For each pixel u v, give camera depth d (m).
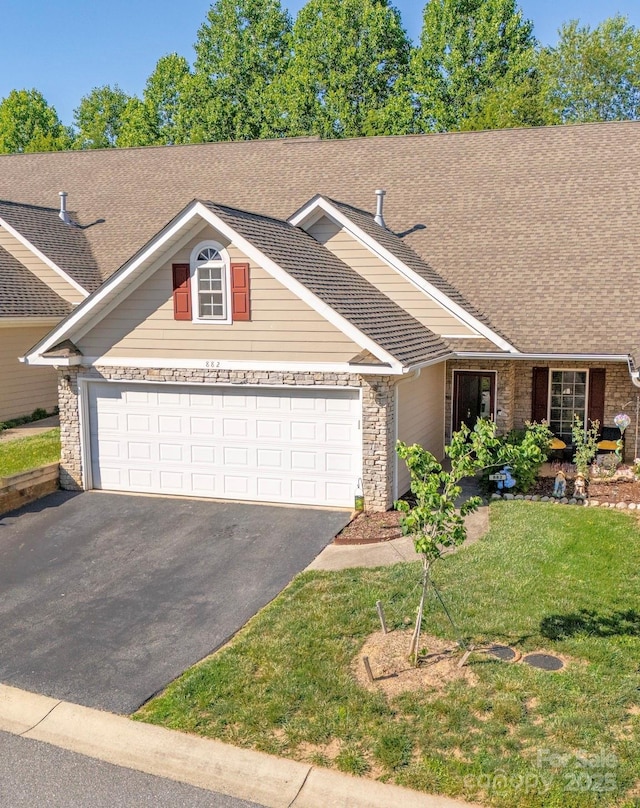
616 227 18.20
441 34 45.34
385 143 22.89
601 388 16.89
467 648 8.60
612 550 11.55
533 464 14.80
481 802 6.25
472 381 17.72
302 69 46.72
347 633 9.11
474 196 20.09
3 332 20.50
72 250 21.94
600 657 8.27
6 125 56.34
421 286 16.58
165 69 52.88
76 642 9.33
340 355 13.65
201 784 6.69
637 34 45.84
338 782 6.56
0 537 13.10
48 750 7.24
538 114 40.28
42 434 19.42
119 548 12.52
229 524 13.45
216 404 14.70
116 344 14.98
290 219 17.08
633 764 6.57
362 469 13.83
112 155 26.75
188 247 14.23
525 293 17.25
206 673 8.30
